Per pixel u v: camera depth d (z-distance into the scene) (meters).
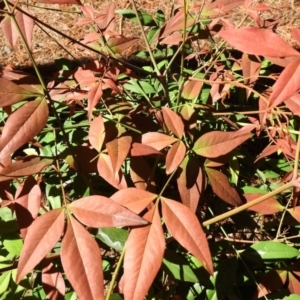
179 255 0.38
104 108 0.46
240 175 0.51
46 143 0.51
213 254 0.42
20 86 0.29
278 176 0.52
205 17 0.43
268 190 0.50
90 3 0.94
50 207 0.41
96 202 0.26
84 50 0.85
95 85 0.34
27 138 0.27
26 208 0.30
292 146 0.36
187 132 0.39
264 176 0.50
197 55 0.52
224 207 0.46
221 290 0.38
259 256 0.38
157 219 0.26
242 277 0.42
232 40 0.22
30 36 0.34
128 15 0.55
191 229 0.26
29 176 0.31
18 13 0.35
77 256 0.25
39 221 0.25
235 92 0.61
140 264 0.25
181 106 0.41
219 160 0.35
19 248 0.36
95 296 0.24
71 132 0.51
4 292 0.36
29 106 0.28
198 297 0.40
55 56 0.86
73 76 0.40
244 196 0.36
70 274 0.24
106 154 0.31
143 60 0.79
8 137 0.27
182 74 0.42
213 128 0.51
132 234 0.25
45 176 0.47
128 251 0.25
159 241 0.25
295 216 0.34
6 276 0.36
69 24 0.92
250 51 0.21
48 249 0.25
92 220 0.25
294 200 0.32
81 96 0.38
